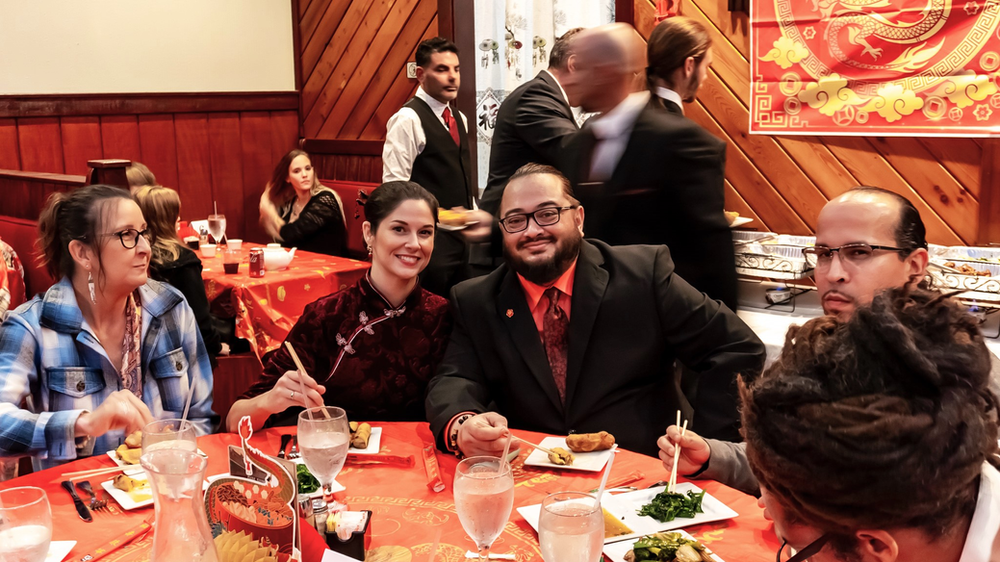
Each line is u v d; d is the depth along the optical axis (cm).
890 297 77
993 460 79
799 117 440
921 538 73
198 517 91
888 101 413
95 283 199
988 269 372
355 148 615
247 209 641
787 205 454
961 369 71
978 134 392
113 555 128
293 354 181
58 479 158
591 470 160
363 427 177
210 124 609
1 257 333
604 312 201
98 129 552
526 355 198
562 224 193
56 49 529
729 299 223
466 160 477
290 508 104
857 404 70
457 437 171
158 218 325
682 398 228
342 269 394
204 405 221
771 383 76
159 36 577
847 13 415
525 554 127
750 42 447
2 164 509
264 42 634
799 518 77
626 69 219
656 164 216
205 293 338
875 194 177
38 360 196
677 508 139
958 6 387
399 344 214
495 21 516
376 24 587
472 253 302
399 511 143
